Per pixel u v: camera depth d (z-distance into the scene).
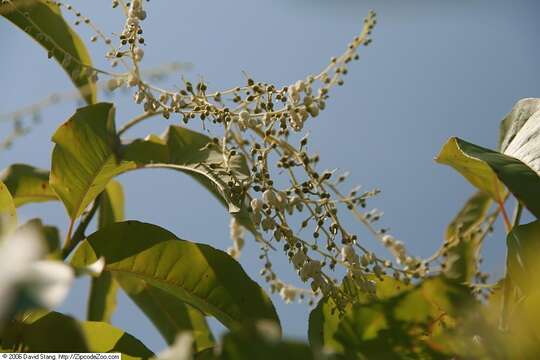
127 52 0.97
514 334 0.77
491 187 1.00
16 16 1.02
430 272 1.01
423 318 0.81
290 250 0.92
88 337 0.88
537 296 0.78
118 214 1.10
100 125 1.00
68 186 0.98
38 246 0.50
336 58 0.95
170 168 0.98
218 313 0.93
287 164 0.93
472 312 0.79
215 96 0.95
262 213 0.93
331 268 0.92
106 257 0.94
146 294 1.04
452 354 0.79
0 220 0.62
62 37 1.04
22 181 1.04
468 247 1.02
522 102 0.98
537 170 0.93
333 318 0.90
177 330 1.04
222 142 0.96
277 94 0.94
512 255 0.88
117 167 0.99
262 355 0.66
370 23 0.96
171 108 0.96
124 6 0.98
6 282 0.47
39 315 0.86
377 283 0.96
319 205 0.92
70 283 0.48
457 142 0.96
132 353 0.88
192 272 0.94
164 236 0.94
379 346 0.80
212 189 1.02
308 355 0.67
